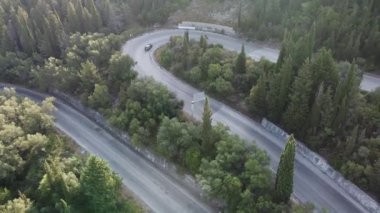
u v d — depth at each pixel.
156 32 127.19
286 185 58.59
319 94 66.38
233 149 66.19
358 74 78.06
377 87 76.19
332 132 68.88
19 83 119.19
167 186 75.19
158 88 83.56
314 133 71.38
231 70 87.56
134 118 82.75
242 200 61.00
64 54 113.69
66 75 102.50
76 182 66.12
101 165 61.88
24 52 120.06
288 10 108.62
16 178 75.25
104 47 106.69
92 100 93.50
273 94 75.31
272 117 78.88
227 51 98.25
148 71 102.69
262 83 76.69
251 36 113.69
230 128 81.06
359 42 86.75
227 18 126.31
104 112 91.88
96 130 93.88
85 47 111.56
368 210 62.69
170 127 74.19
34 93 114.06
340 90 65.88
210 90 91.06
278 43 109.06
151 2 135.50
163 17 132.12
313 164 71.75
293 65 75.75
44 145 79.06
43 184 65.62
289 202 63.72
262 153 65.31
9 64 117.38
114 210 66.81
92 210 65.31
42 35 119.50
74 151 86.56
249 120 83.06
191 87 94.94
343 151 67.06
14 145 76.81
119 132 88.94
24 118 86.12
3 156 73.81
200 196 71.56
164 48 112.25
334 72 70.19
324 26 92.56
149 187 75.25
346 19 91.19
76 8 126.50
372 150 63.38
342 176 66.38
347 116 68.00
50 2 133.62
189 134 73.56
